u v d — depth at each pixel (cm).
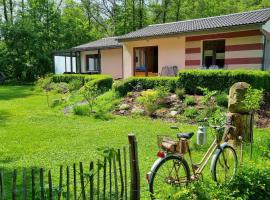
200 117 1016
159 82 1373
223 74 1179
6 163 619
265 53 1433
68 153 684
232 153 514
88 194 442
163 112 1138
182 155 438
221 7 3906
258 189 431
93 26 4291
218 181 445
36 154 680
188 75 1279
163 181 428
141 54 1977
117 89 1427
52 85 2084
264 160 521
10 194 457
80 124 1022
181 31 1616
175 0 3803
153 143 763
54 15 3350
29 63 2916
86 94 1355
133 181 371
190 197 374
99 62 2455
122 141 790
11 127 969
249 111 672
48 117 1150
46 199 402
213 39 1582
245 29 1412
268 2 3669
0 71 2830
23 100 1616
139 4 3841
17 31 2859
